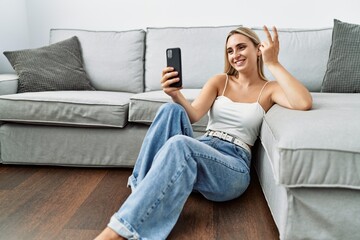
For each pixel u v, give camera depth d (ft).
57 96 6.07
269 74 7.06
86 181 5.78
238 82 5.08
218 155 4.11
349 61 6.56
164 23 8.74
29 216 4.49
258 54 4.91
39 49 7.57
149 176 3.56
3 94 6.52
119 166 6.29
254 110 4.71
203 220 4.39
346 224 3.49
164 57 7.74
